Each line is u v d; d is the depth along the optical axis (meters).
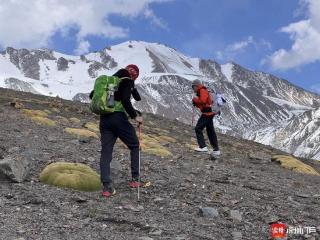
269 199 10.96
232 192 11.28
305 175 17.41
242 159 19.50
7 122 18.84
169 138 23.33
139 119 10.59
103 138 10.40
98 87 10.36
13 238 6.65
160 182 11.50
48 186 10.01
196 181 12.13
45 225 7.40
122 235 7.29
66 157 13.25
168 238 7.32
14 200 8.76
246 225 8.62
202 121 18.83
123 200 9.65
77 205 8.83
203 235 7.71
